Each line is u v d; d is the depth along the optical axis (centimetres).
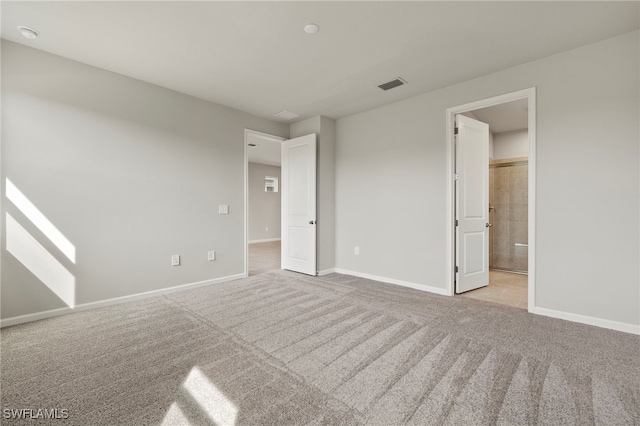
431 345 218
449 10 211
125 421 142
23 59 256
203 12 212
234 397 160
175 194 355
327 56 276
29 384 170
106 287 303
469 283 365
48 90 269
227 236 409
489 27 230
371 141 422
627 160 238
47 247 269
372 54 271
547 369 185
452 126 345
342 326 254
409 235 380
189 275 369
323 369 187
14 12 211
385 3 204
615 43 242
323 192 453
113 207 307
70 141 281
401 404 153
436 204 355
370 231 424
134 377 178
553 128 271
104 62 287
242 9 209
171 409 150
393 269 397
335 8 208
